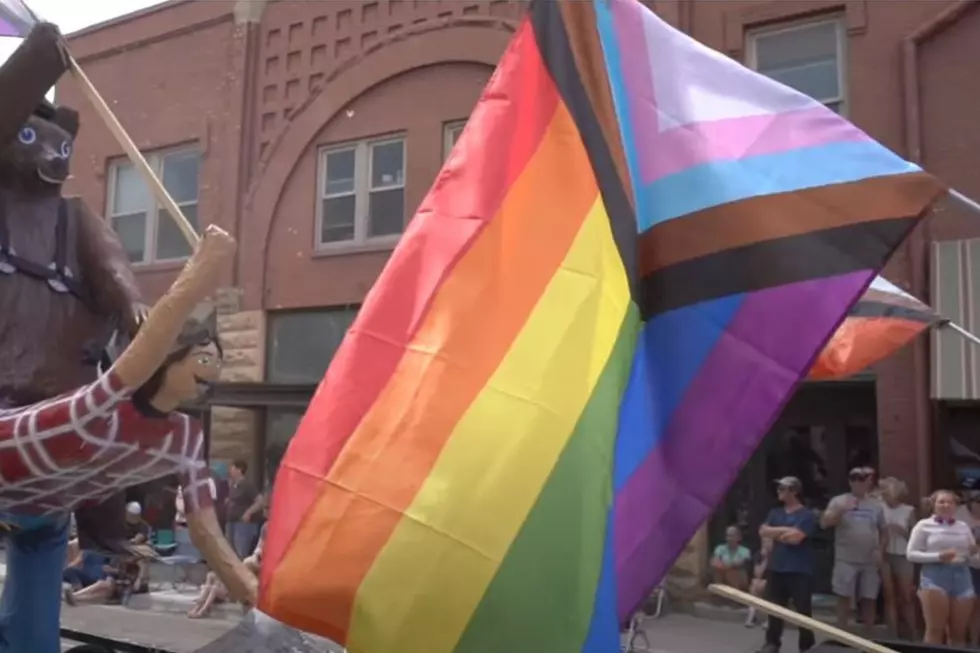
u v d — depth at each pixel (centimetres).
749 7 1155
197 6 1534
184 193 1552
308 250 1430
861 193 317
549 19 321
